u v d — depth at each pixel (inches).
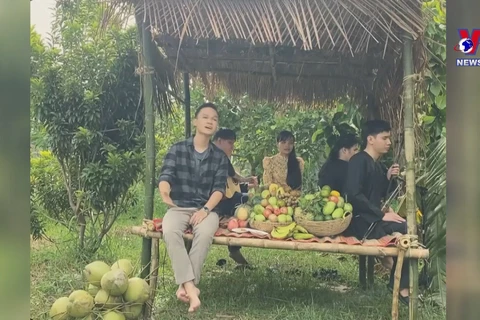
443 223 160.1
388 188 171.6
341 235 150.9
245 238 145.0
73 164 222.1
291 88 220.5
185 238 146.9
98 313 128.2
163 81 195.3
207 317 154.3
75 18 222.1
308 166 282.2
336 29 159.9
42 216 238.7
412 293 135.3
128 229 285.7
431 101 188.5
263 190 168.9
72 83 212.7
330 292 180.1
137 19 151.5
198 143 158.4
